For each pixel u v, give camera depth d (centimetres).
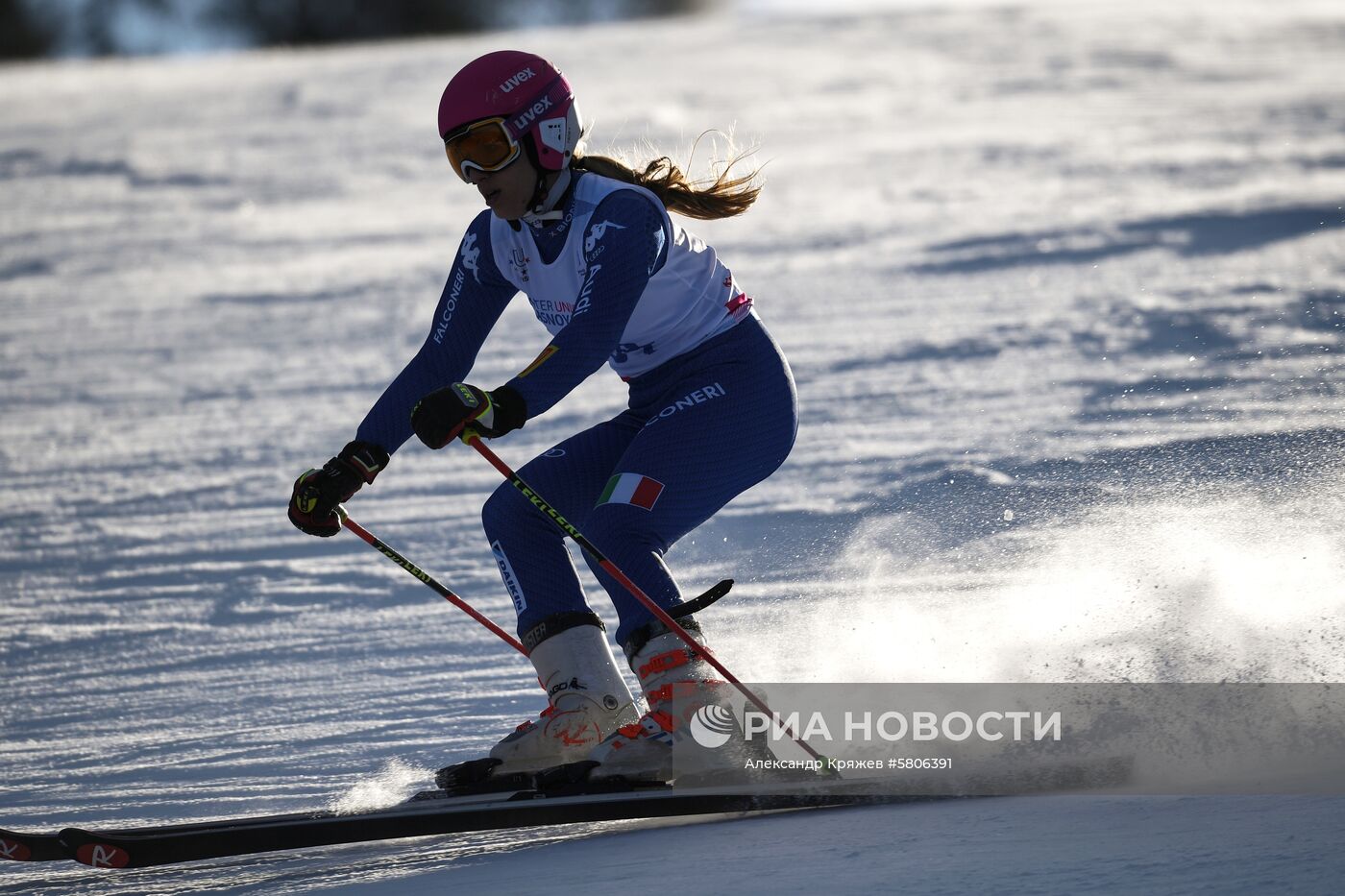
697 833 913
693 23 9881
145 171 5856
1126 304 2988
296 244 4625
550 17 15400
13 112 7406
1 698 1448
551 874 830
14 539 2105
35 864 1042
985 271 3472
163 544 2025
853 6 10419
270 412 2834
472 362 1130
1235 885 653
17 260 4628
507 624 1559
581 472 1109
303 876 936
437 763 1173
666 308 1076
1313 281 3034
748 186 1107
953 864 739
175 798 1138
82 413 2941
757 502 1836
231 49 14562
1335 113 5397
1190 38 7800
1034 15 9100
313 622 1620
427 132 6325
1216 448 1819
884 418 2305
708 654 992
